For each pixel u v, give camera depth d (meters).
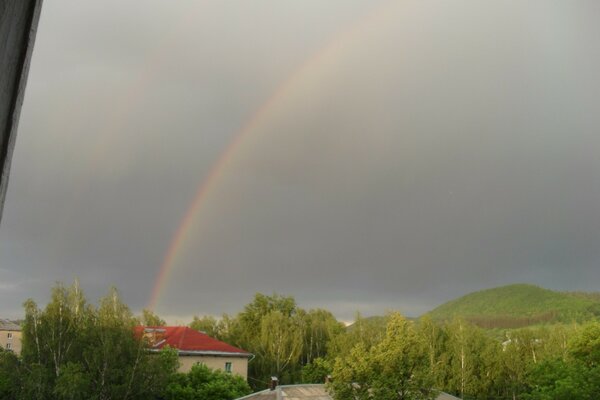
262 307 73.62
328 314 73.31
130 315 36.78
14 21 1.61
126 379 33.44
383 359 30.58
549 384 36.38
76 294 36.78
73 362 34.28
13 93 1.62
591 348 39.59
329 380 32.75
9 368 34.38
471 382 52.22
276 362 58.00
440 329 57.91
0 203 1.57
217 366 46.28
